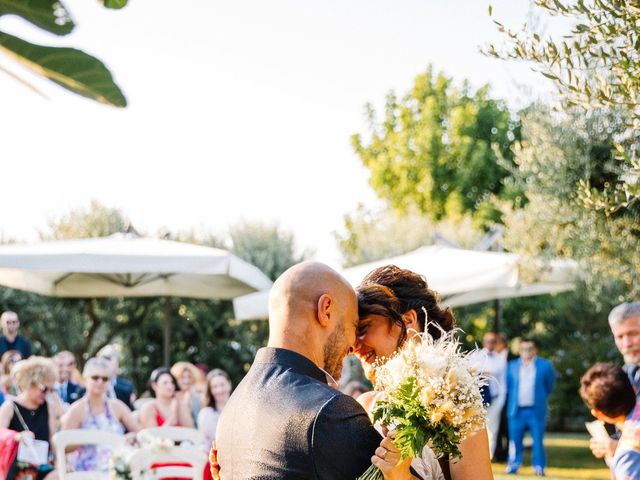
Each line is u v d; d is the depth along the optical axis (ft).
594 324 50.44
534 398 34.47
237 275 28.35
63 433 20.15
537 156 23.06
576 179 21.88
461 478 7.29
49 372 21.45
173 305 55.57
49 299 53.83
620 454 9.34
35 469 19.39
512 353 57.36
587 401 10.16
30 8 3.06
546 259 26.23
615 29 6.75
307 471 6.54
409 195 90.99
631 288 23.24
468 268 27.45
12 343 30.89
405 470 6.56
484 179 87.40
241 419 7.05
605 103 7.05
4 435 19.20
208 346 56.49
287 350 7.13
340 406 6.72
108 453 20.62
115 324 55.06
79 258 26.81
